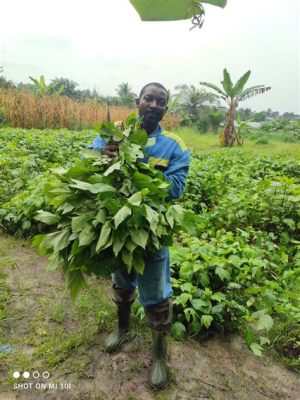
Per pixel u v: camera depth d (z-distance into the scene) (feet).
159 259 6.50
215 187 18.25
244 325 9.05
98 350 8.02
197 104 111.55
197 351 8.22
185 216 5.95
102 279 10.90
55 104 54.80
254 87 62.80
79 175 5.84
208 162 27.50
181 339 8.49
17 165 17.66
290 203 14.78
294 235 14.46
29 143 24.58
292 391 7.32
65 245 5.74
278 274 11.42
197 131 95.04
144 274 6.66
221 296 8.77
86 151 6.23
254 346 7.89
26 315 9.12
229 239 11.55
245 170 24.31
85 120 58.75
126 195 5.62
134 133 5.92
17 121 51.31
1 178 16.85
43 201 12.76
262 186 15.96
